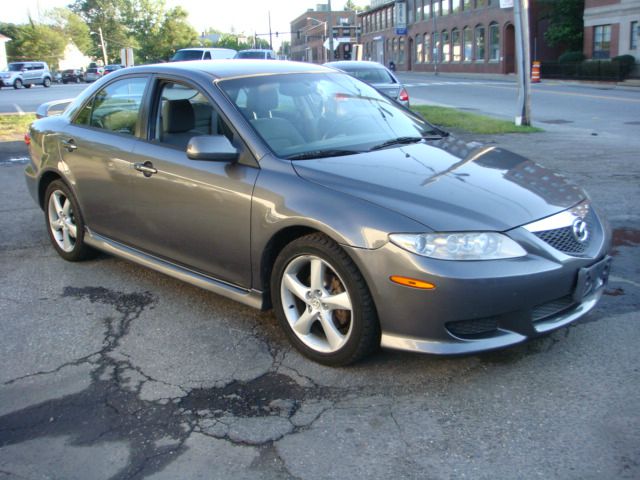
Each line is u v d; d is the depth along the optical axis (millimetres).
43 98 27125
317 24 109812
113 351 3783
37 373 3535
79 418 3096
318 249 3371
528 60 14422
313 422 3014
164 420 3062
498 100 23703
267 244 3619
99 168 4719
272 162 3697
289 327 3660
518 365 3473
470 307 3059
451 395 3205
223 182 3816
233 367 3559
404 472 2639
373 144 4074
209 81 4156
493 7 48156
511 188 3504
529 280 3115
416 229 3100
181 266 4336
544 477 2574
